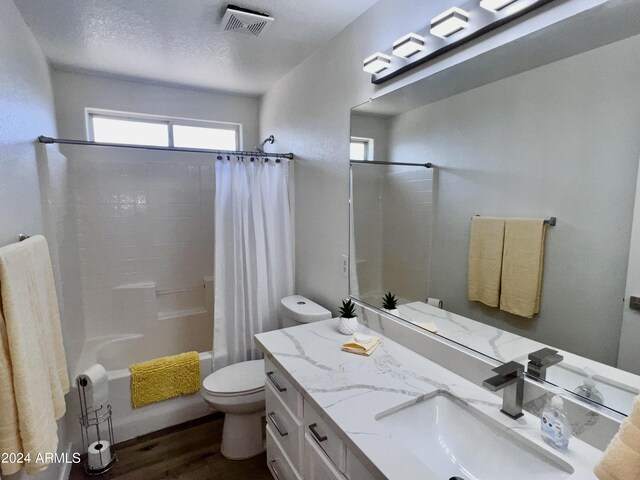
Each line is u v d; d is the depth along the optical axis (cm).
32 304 129
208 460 199
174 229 303
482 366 123
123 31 198
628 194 86
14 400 111
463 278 133
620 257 88
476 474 103
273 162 257
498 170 118
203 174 311
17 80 162
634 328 87
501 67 116
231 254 248
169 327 297
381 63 158
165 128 307
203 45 217
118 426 212
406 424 114
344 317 178
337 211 210
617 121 88
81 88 267
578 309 98
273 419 160
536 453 94
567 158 99
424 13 142
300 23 190
